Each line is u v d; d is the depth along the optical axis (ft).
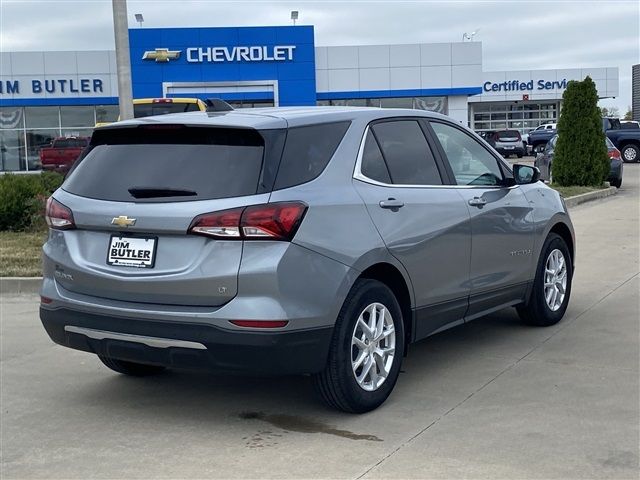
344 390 15.24
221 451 14.35
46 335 23.68
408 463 13.52
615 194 67.56
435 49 116.88
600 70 189.06
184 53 110.32
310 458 13.87
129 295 14.90
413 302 17.02
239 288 13.92
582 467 13.20
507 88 186.80
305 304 14.26
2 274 31.19
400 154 17.44
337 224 14.98
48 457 14.37
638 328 22.40
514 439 14.48
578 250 36.94
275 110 16.65
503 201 20.15
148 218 14.55
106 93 114.32
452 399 16.83
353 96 116.57
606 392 16.97
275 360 14.06
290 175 14.64
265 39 111.34
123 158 15.79
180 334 14.20
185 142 15.30
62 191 16.39
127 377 19.24
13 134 115.55
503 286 20.21
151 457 14.20
